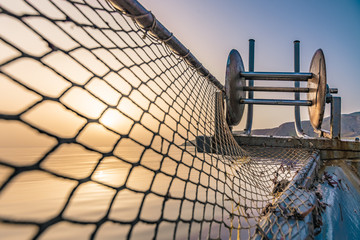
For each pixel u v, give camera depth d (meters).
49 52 0.83
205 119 2.84
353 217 2.88
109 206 0.86
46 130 0.67
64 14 1.00
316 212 1.72
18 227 0.55
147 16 2.09
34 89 0.69
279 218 1.46
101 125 0.97
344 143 6.70
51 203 8.25
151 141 1.31
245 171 2.97
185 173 6.06
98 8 1.39
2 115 0.57
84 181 0.77
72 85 0.89
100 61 1.24
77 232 5.04
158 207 5.72
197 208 4.70
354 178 6.05
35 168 0.60
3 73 0.61
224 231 3.06
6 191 0.50
